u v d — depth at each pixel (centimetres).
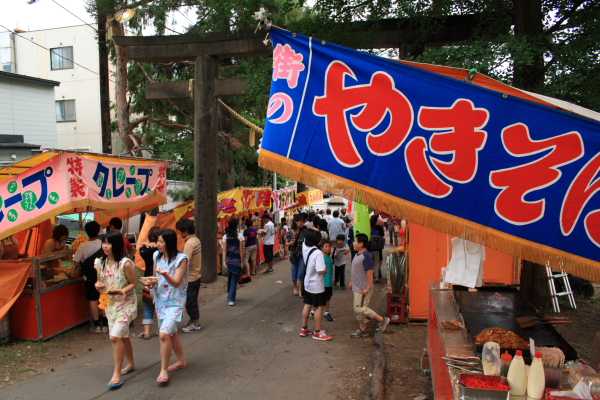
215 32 1034
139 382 516
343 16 872
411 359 590
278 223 1748
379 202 336
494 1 814
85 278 697
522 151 315
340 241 1094
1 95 1684
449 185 327
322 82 356
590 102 725
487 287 534
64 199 622
